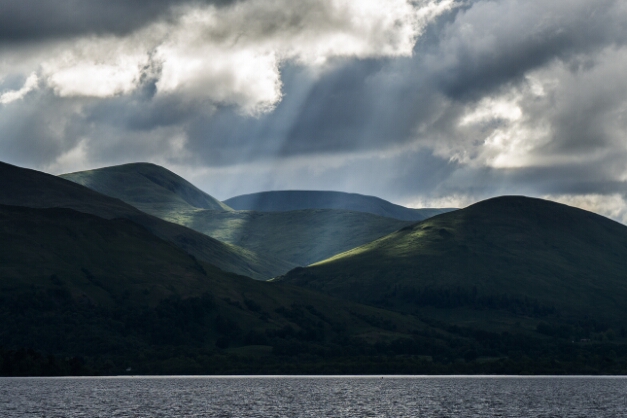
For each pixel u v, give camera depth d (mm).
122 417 187625
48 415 190750
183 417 188375
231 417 189375
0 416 188750
